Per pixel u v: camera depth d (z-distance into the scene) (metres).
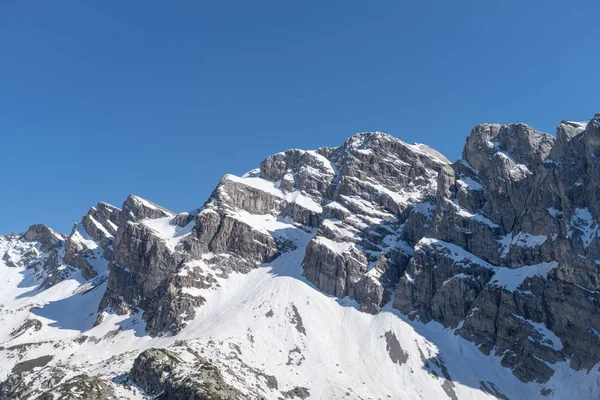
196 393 177.50
